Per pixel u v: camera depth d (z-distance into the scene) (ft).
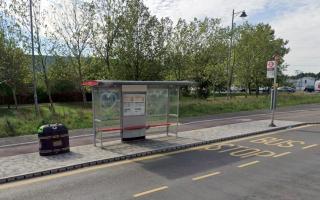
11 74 88.28
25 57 88.84
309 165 27.84
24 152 33.32
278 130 48.60
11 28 80.12
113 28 78.69
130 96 37.27
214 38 100.53
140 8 77.30
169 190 21.80
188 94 117.80
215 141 39.14
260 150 34.14
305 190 21.59
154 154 32.71
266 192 21.26
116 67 80.07
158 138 39.99
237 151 33.76
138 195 20.92
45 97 139.85
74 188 22.48
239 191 21.48
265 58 124.06
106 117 35.76
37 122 51.34
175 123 41.93
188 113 69.41
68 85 139.74
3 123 48.62
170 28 86.53
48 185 23.22
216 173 25.68
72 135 43.83
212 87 120.88
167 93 41.04
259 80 129.80
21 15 77.36
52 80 114.83
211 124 54.19
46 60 97.76
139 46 77.56
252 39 122.31
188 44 90.53
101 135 35.06
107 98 35.65
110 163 29.22
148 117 39.73
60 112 69.51
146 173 25.93
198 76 104.27
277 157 30.89
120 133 37.19
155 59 79.77
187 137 40.63
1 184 23.63
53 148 31.24
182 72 91.30
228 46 109.29
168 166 28.02
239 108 81.87
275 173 25.53
